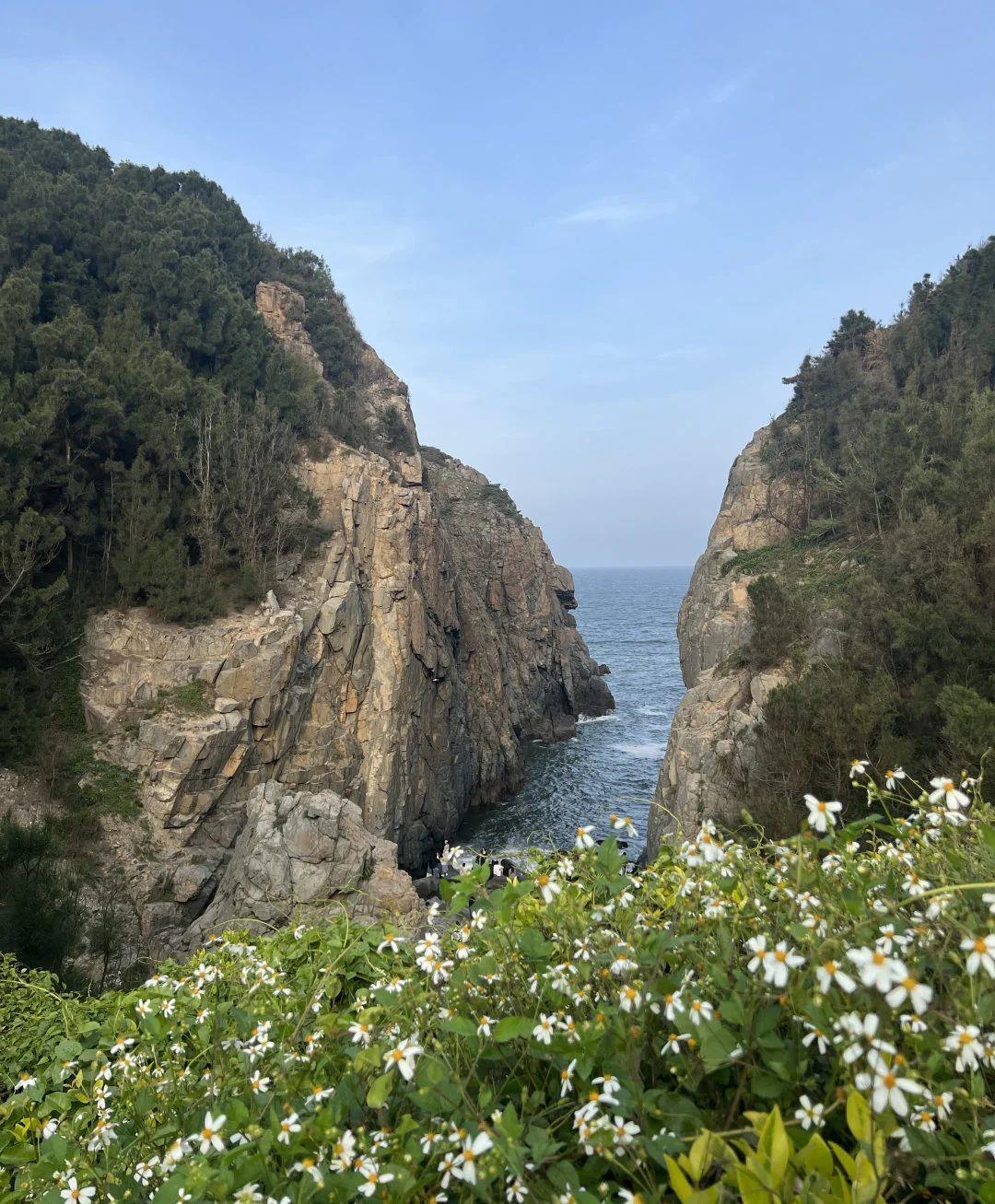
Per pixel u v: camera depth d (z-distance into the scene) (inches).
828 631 991.0
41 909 452.8
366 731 1282.0
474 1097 106.7
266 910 742.5
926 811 139.8
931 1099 79.9
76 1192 109.7
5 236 1362.0
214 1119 105.4
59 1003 215.3
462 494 2691.9
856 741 677.3
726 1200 75.5
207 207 1940.2
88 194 1611.7
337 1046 126.6
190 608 1095.0
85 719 998.4
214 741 981.8
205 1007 159.6
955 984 94.2
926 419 1310.3
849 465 1467.8
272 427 1406.3
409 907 748.6
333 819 805.9
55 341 1149.1
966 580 751.1
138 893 853.8
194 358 1505.9
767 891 132.1
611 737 2383.1
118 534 1140.5
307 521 1315.2
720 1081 100.6
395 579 1411.2
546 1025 100.7
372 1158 93.3
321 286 2191.2
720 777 936.3
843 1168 74.4
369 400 2097.7
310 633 1209.4
